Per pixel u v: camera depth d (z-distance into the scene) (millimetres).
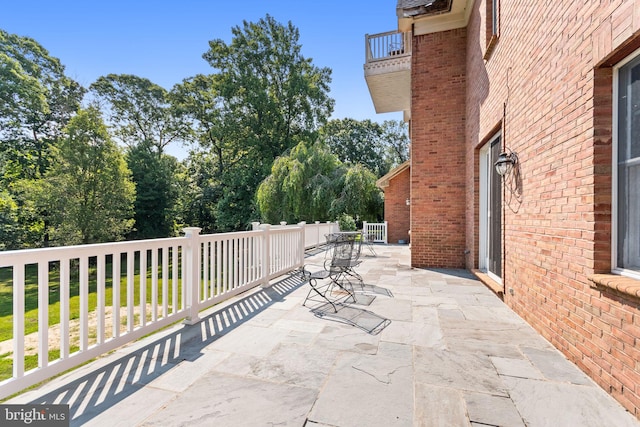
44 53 20031
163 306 3004
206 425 1688
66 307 2121
